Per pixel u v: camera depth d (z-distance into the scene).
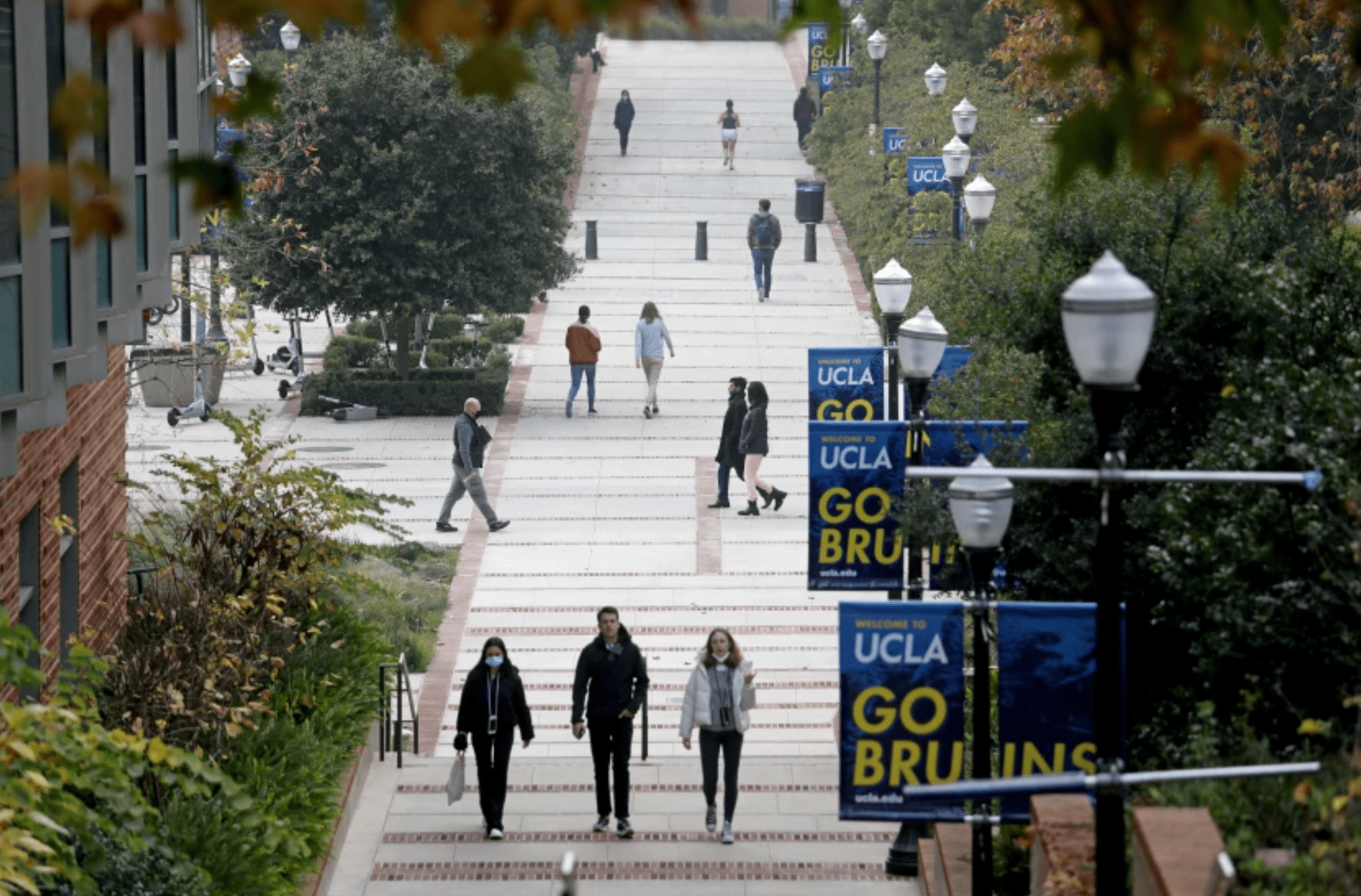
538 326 117.94
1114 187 44.00
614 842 47.06
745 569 74.12
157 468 86.88
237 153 15.70
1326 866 21.77
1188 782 29.06
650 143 170.88
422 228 98.19
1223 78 18.31
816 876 44.72
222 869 36.50
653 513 82.00
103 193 13.70
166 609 46.00
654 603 70.00
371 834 47.66
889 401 54.25
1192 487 33.22
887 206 118.75
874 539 43.94
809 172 162.25
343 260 97.75
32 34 34.56
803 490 86.00
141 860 33.41
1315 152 77.81
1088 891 27.34
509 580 72.81
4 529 39.38
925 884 41.97
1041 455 41.53
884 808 33.16
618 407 101.06
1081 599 40.38
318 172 89.38
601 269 131.38
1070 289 22.02
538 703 59.81
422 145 96.31
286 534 50.19
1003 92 119.44
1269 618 30.59
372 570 72.12
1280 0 17.38
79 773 27.92
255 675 48.38
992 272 46.19
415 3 12.31
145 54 44.72
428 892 43.56
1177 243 42.94
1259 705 32.34
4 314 34.59
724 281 128.75
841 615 32.69
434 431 97.12
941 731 32.84
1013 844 38.91
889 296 52.62
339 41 98.50
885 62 141.00
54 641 45.66
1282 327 38.56
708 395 103.31
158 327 109.12
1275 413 32.97
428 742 56.53
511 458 90.88
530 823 48.62
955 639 32.56
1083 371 22.20
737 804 49.81
